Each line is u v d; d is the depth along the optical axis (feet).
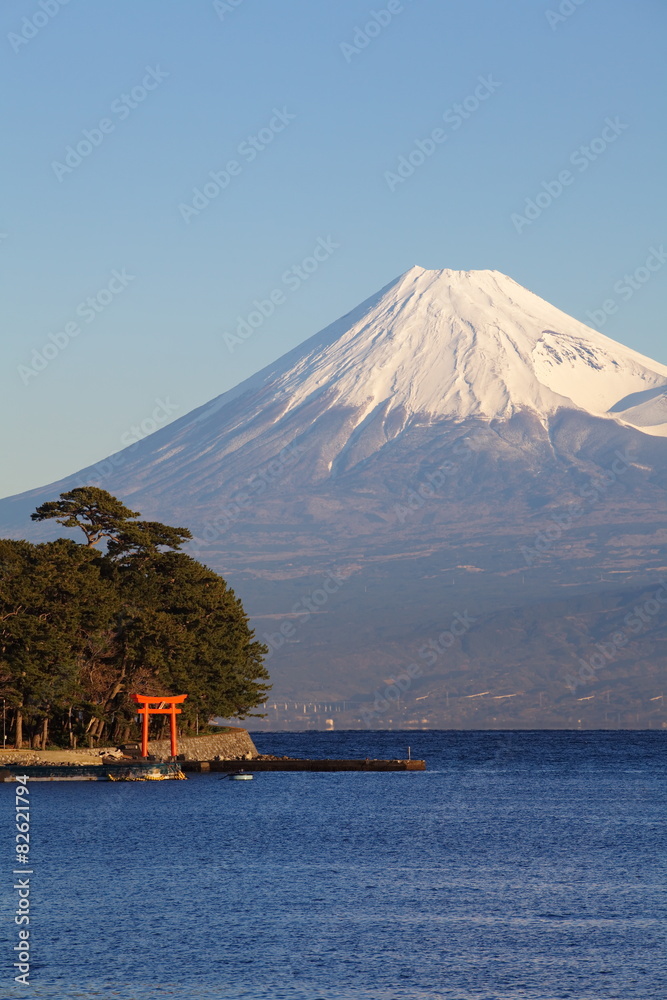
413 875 308.60
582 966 215.72
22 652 506.07
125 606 566.77
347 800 517.55
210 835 385.29
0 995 199.82
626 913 258.37
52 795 501.15
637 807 498.69
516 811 476.95
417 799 527.40
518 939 234.99
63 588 516.32
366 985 205.16
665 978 208.44
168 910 261.44
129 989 203.10
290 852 349.61
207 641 616.80
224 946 229.66
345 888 288.71
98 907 264.52
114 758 572.92
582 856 344.69
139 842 368.27
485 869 319.06
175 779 582.76
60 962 218.79
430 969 214.28
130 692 590.14
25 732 590.55
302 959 220.84
